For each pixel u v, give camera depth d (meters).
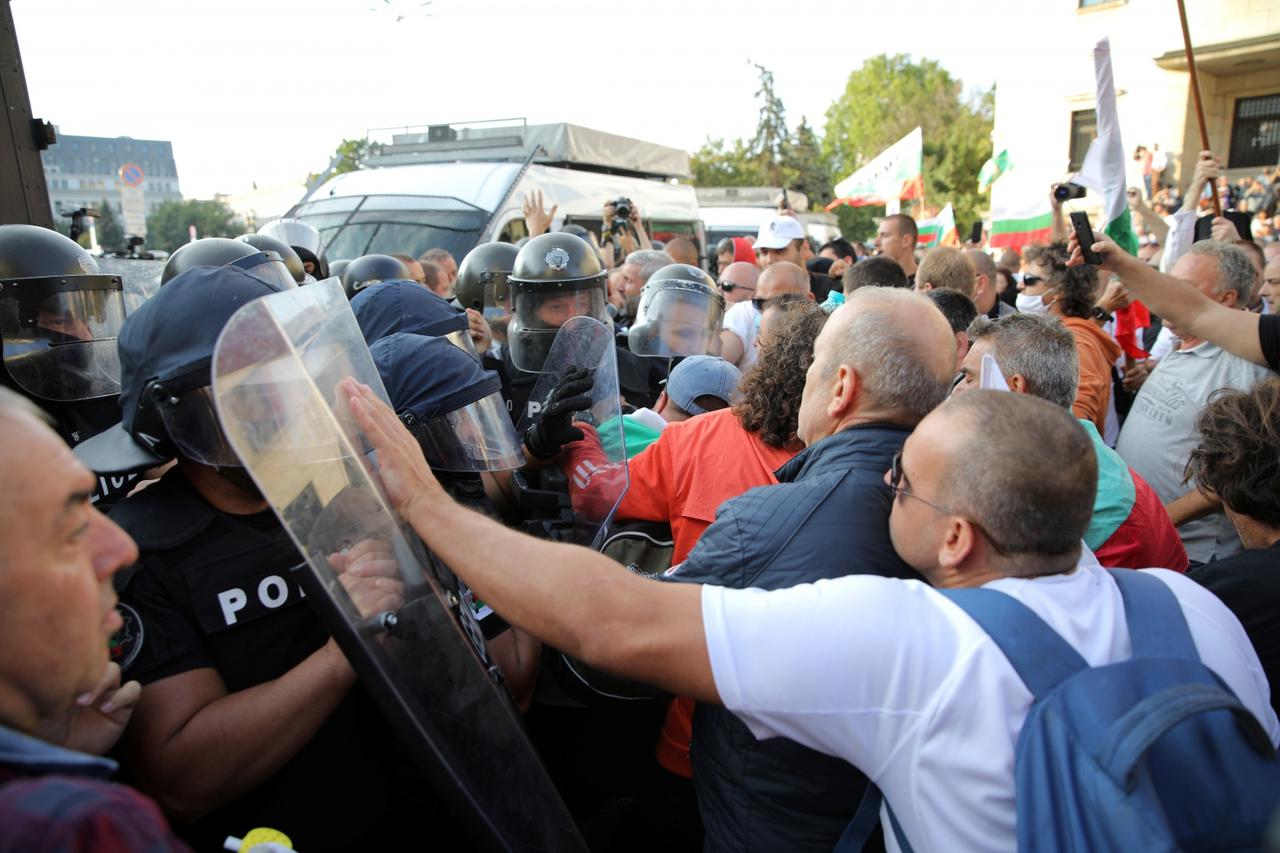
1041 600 1.08
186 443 1.14
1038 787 0.95
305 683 1.17
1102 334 3.38
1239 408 1.78
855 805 1.26
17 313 1.78
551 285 2.46
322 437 1.02
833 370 1.50
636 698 1.54
